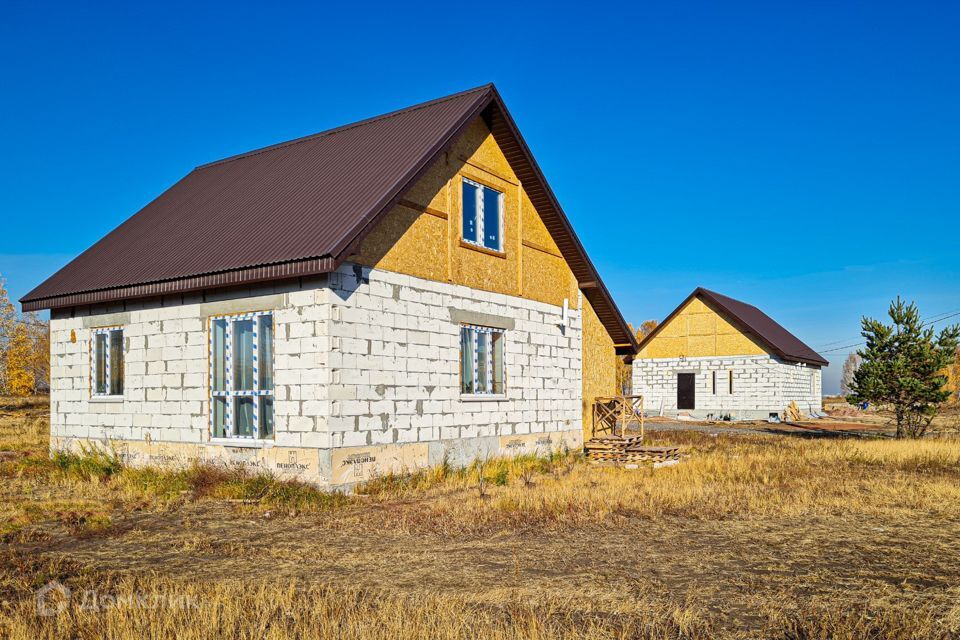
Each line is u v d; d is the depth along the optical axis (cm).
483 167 1775
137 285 1493
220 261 1395
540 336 1956
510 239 1862
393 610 661
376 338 1424
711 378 4309
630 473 1639
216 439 1459
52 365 1775
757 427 3772
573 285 2125
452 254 1645
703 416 4297
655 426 3750
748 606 698
